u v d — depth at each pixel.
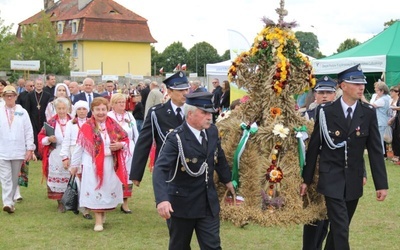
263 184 5.52
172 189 4.75
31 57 52.00
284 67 5.50
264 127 5.51
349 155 5.22
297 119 5.65
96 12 60.66
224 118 5.84
